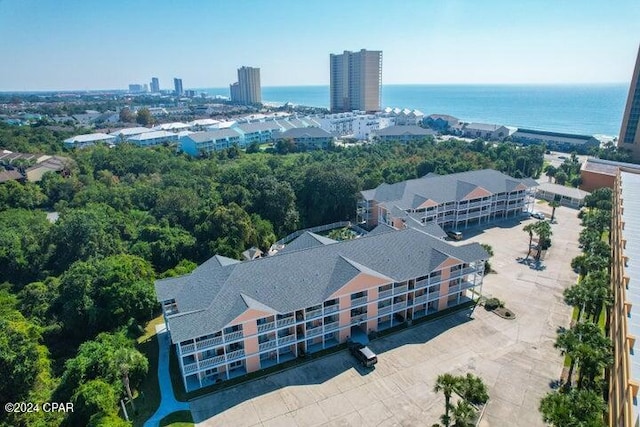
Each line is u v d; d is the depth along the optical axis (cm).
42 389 4462
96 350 4475
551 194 10669
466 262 5678
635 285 4616
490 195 9006
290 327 4875
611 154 13550
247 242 7762
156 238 7794
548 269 6931
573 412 3188
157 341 5356
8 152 13850
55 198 10838
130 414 4125
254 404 4228
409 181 9000
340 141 19438
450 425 3791
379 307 5353
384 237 5809
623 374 3309
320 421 3994
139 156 13162
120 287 5678
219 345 4416
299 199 9775
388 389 4375
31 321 5644
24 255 7550
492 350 4934
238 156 15225
